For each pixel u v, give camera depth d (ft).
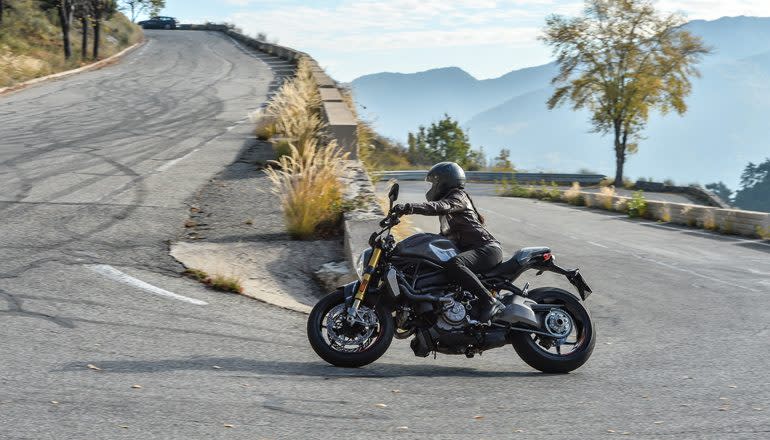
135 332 21.50
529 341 20.80
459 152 213.46
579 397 17.94
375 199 39.58
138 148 55.72
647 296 37.17
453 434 14.58
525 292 21.33
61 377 16.98
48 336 20.34
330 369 19.61
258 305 26.30
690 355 24.08
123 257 29.86
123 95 94.89
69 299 24.22
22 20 152.66
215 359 19.57
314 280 30.78
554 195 135.33
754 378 20.65
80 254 29.60
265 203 40.42
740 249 61.16
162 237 33.09
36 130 63.31
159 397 15.93
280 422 14.79
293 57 162.81
